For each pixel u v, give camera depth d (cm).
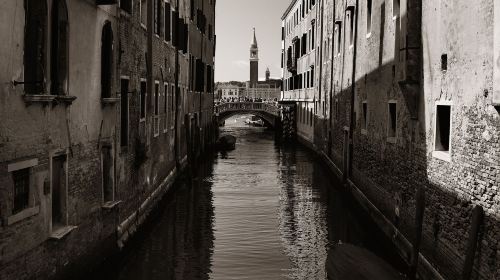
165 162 1906
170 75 1997
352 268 950
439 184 996
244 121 7900
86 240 1007
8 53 717
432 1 1057
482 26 820
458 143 912
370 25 1705
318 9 3161
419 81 1131
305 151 3556
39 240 809
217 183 2256
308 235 1461
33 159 788
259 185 2217
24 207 777
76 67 953
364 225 1582
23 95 754
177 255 1265
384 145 1444
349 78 2062
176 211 1725
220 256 1263
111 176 1166
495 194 769
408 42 1137
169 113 1994
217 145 3653
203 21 3114
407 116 1221
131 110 1339
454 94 934
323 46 2966
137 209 1405
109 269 1139
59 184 912
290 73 4603
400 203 1259
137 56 1409
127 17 1286
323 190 2123
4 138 708
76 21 948
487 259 782
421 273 1066
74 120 948
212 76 3803
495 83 754
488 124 796
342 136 2222
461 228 884
